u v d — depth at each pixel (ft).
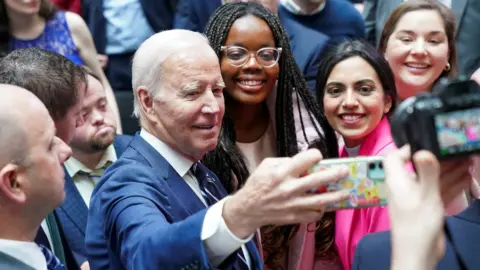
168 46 6.14
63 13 11.79
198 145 6.16
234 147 8.02
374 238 5.37
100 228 5.95
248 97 8.11
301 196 4.26
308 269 7.94
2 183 4.87
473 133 3.67
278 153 8.41
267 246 7.89
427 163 3.37
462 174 3.92
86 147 8.46
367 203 4.38
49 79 6.51
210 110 6.09
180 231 4.69
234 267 6.16
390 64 9.61
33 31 11.49
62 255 6.99
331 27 12.20
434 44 9.42
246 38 8.11
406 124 3.72
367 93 7.95
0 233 5.01
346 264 7.73
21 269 5.03
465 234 4.78
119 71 13.55
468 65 12.57
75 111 6.79
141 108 6.30
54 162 5.12
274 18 8.33
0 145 4.89
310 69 11.60
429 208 3.34
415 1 9.60
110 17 13.52
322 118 8.39
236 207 4.47
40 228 6.84
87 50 11.85
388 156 3.62
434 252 3.31
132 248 4.98
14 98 5.02
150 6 13.46
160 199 5.71
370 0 13.60
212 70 6.17
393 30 9.59
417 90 9.48
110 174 6.13
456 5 12.64
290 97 8.40
